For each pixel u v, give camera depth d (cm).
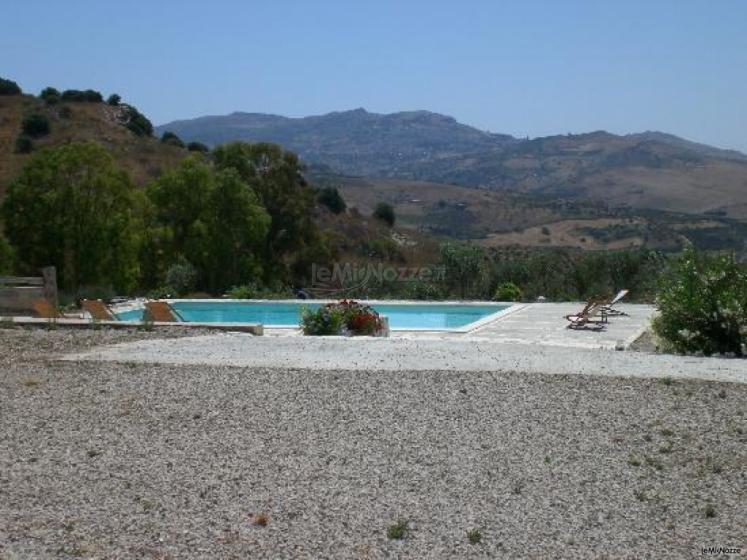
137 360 1235
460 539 607
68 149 2823
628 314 2042
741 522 642
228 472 750
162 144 5928
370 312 1673
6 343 1415
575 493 698
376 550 588
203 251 3200
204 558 575
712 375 1088
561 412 925
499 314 2070
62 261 2828
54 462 784
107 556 579
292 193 3759
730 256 1414
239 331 1563
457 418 907
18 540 606
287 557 577
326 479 730
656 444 823
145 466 769
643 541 607
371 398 988
